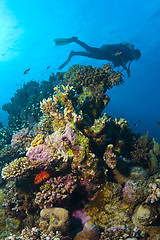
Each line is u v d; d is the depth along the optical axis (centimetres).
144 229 304
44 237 302
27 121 788
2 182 524
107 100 604
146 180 374
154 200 305
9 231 404
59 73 875
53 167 361
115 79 620
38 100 847
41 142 359
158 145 586
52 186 359
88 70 632
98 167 356
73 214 376
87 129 404
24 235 313
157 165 525
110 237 300
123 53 1106
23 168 370
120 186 357
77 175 370
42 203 366
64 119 408
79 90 621
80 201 391
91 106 571
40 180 366
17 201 407
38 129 522
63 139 347
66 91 424
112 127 487
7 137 763
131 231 300
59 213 320
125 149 530
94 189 367
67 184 360
